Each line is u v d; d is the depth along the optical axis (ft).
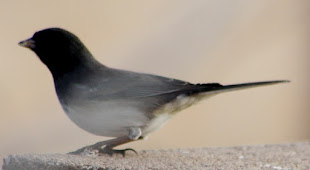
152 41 46.26
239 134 49.65
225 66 47.78
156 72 45.24
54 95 47.29
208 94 28.58
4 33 50.42
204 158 28.63
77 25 51.16
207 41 46.16
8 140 43.55
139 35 47.34
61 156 26.91
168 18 46.34
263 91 50.90
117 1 50.01
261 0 49.16
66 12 51.42
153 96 28.48
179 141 47.55
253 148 32.35
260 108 50.88
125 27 49.34
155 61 45.50
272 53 50.29
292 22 50.80
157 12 47.14
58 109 45.55
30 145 43.42
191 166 26.25
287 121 51.21
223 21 46.60
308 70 51.98
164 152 30.32
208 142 48.29
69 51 28.96
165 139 47.06
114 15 50.08
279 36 50.21
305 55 52.95
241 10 47.85
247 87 28.32
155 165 26.11
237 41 48.42
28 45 29.40
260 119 50.70
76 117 28.58
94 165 25.35
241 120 50.01
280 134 50.72
